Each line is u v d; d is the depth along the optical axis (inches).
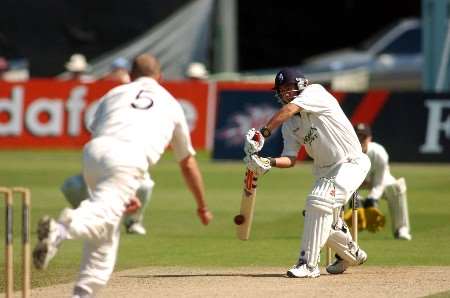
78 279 935.0
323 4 4766.2
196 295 1043.3
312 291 1065.5
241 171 2625.5
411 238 1598.2
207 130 3097.9
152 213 1916.8
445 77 3026.6
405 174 2527.1
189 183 983.6
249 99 2844.5
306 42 4761.3
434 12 3026.6
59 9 3902.6
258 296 1032.2
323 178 1164.5
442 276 1183.6
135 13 3917.3
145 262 1346.0
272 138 2741.1
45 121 3129.9
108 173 924.6
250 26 4692.4
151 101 965.2
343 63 4003.4
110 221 914.1
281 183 2413.9
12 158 2938.0
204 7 3946.9
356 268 1266.0
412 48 4104.3
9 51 3909.9
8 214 887.1
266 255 1416.1
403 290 1073.5
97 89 3107.8
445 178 2449.6
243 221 1180.5
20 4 3897.6
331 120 1157.1
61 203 2028.8
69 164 2765.7
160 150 954.1
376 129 2746.1
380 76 3946.9
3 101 3139.8
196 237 1615.4
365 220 1461.6
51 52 3912.4
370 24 4837.6
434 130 2726.4
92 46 3919.8
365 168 1175.0
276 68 4717.0
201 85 3097.9
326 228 1160.2
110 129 948.6
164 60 3939.5
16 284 1158.3
